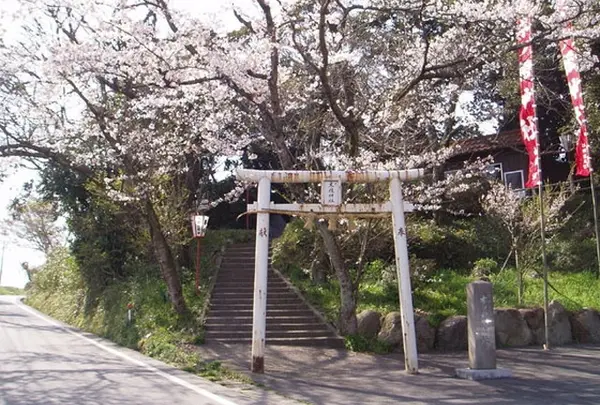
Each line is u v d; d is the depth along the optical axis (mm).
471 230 21875
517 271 18391
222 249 23156
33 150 16938
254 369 11992
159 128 16969
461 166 25469
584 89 21219
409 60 16234
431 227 21109
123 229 23219
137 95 15555
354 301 15531
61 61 12969
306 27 15055
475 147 25078
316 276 19766
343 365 13047
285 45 13953
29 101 16156
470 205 23266
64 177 24094
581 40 16000
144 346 15438
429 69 14219
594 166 21656
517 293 18172
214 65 12953
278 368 12609
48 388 10125
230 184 28594
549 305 16641
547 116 25188
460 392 10070
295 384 10852
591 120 20875
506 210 18094
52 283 33500
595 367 12664
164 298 18984
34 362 13352
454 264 20875
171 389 10117
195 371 12117
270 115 14336
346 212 12602
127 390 9977
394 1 14406
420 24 15953
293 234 20938
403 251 12438
